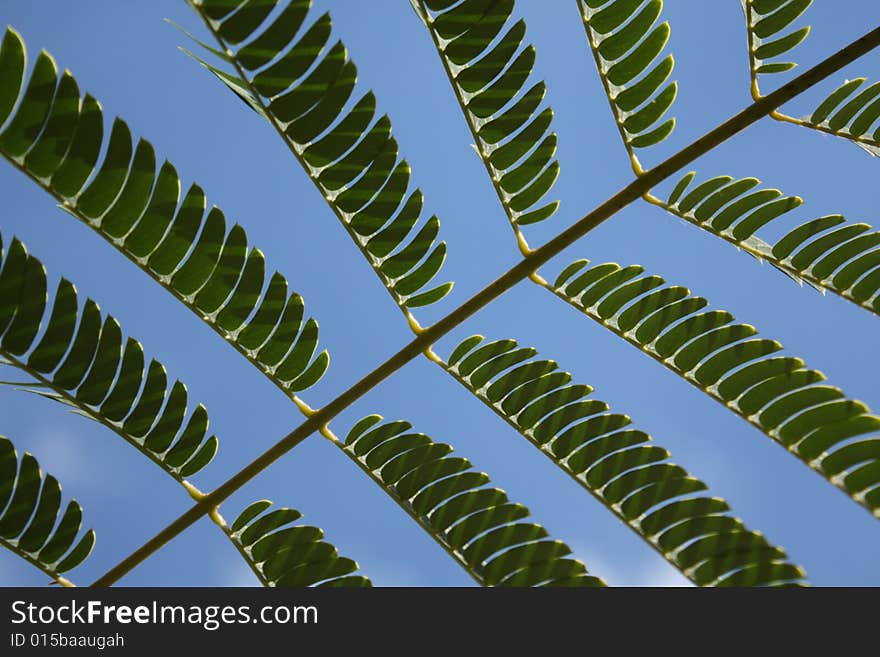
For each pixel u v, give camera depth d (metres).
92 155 0.46
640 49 0.48
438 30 0.48
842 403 0.47
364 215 0.48
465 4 0.47
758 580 0.47
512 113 0.48
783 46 0.48
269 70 0.46
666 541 0.47
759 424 0.47
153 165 0.46
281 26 0.46
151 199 0.47
